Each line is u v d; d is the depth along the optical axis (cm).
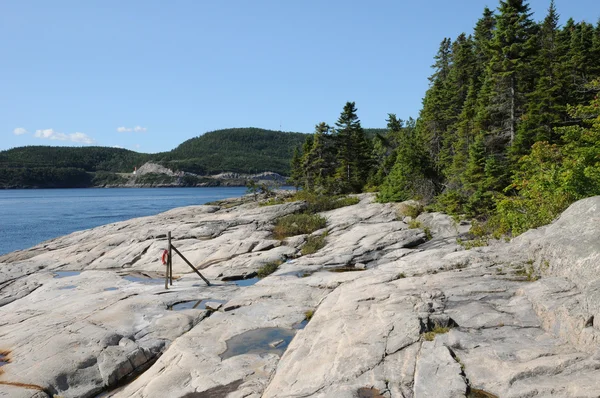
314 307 1305
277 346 1065
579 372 640
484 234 1888
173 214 4206
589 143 1973
